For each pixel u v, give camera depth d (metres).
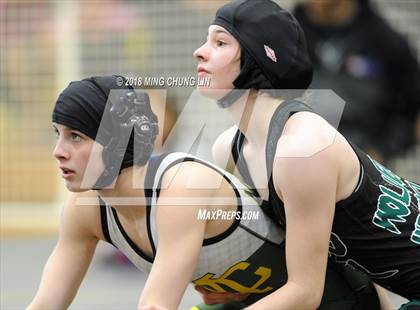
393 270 7.93
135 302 13.91
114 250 16.47
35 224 20.73
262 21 7.76
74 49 21.31
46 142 22.03
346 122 14.61
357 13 14.79
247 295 8.32
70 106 7.33
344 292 8.42
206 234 7.66
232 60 7.77
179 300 7.39
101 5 21.09
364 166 7.84
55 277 8.09
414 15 19.66
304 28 14.82
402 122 15.01
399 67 14.86
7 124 22.03
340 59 14.73
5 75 21.91
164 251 7.40
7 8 21.64
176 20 20.34
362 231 7.80
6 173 22.00
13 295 14.51
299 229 7.51
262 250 7.89
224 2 20.33
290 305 7.46
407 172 19.81
